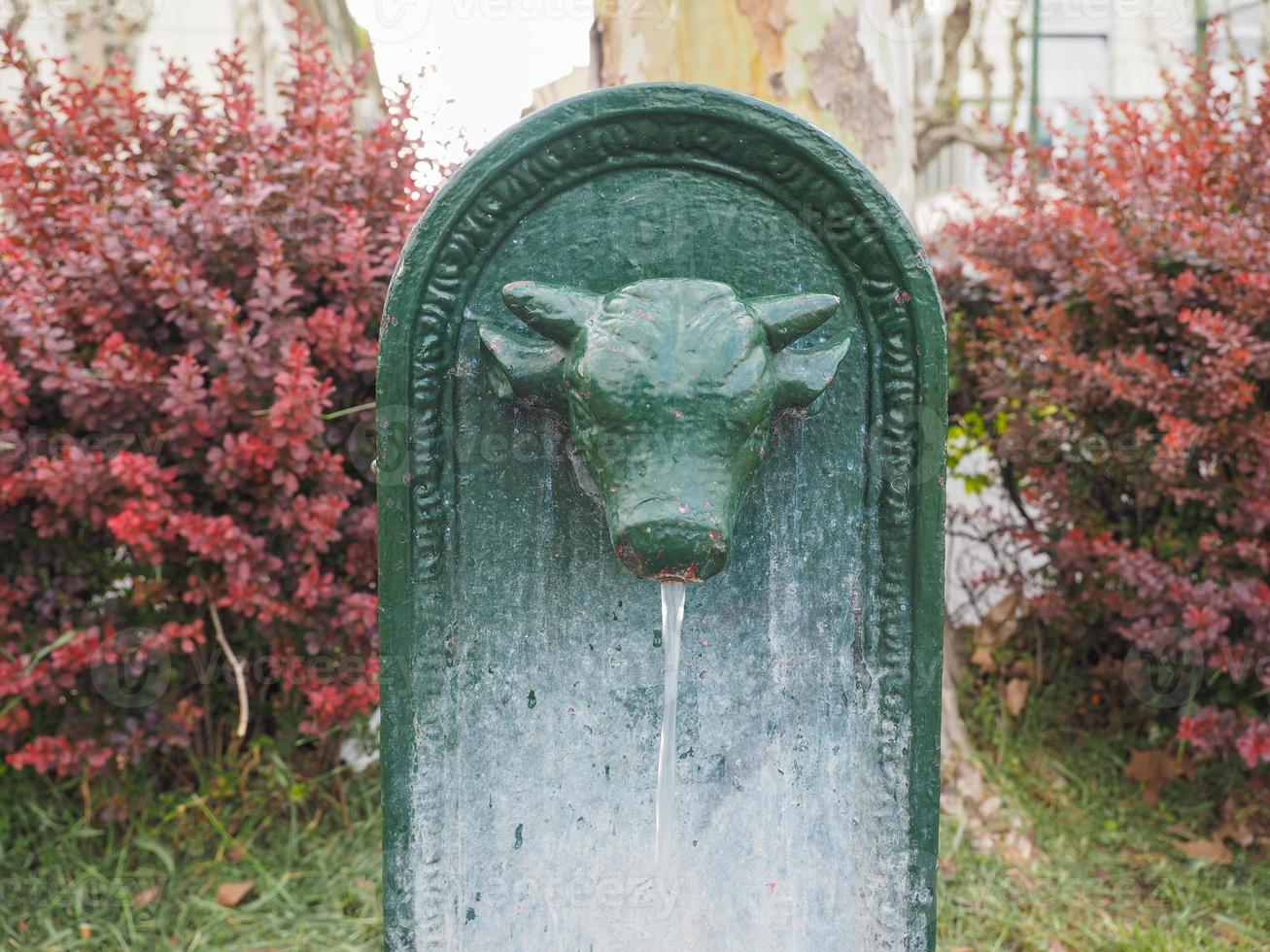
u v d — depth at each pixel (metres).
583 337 1.14
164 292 2.40
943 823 2.65
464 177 1.18
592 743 1.36
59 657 2.37
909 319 1.25
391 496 1.24
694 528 1.06
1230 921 2.36
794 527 1.32
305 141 2.55
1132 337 2.80
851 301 1.26
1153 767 2.90
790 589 1.34
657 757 1.37
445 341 1.24
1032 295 2.90
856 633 1.34
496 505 1.29
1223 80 5.54
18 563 2.58
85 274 2.35
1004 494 3.34
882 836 1.37
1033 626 3.30
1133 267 2.60
